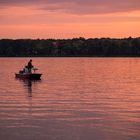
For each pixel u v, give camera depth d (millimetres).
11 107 37156
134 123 29234
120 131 26781
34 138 25141
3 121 29859
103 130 27078
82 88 59062
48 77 86812
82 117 31672
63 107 37281
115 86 63469
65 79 80375
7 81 74000
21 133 26281
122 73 106312
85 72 109812
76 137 25328
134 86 63688
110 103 40438
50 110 35250
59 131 26812
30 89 57281
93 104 39594
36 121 29953
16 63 194750
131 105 38844
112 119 30781
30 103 40250
